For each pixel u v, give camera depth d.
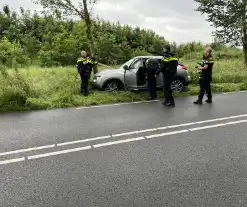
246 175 3.96
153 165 4.29
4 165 4.34
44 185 3.72
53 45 23.92
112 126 6.30
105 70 10.71
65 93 9.24
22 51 22.73
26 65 19.62
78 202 3.32
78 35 25.19
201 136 5.62
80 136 5.63
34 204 3.29
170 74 8.12
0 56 19.25
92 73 12.05
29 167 4.26
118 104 8.67
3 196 3.46
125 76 10.02
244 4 16.30
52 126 6.34
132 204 3.27
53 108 8.23
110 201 3.34
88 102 8.69
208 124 6.42
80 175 3.99
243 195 3.45
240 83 12.28
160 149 4.93
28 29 31.05
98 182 3.79
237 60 19.95
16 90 8.35
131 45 30.11
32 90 9.36
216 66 15.59
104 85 10.19
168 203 3.29
